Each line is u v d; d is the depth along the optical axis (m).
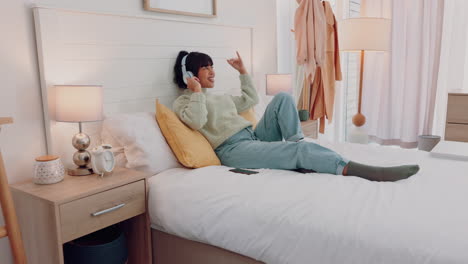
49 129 1.90
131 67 2.25
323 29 3.30
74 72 1.98
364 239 1.24
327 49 3.56
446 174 1.73
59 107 1.80
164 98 2.46
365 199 1.44
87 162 1.82
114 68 2.16
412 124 3.74
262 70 3.31
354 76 4.20
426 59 3.60
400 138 3.83
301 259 1.35
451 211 1.30
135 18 2.25
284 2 3.98
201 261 1.69
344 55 4.18
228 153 2.16
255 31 3.21
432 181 1.63
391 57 3.76
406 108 3.74
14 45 1.79
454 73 3.54
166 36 2.44
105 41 2.11
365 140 3.67
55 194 1.54
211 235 1.57
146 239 1.83
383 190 1.53
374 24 3.32
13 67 1.80
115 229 1.88
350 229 1.28
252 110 2.70
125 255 1.77
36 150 1.91
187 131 2.09
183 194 1.70
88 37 2.03
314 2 3.23
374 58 3.88
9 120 1.44
